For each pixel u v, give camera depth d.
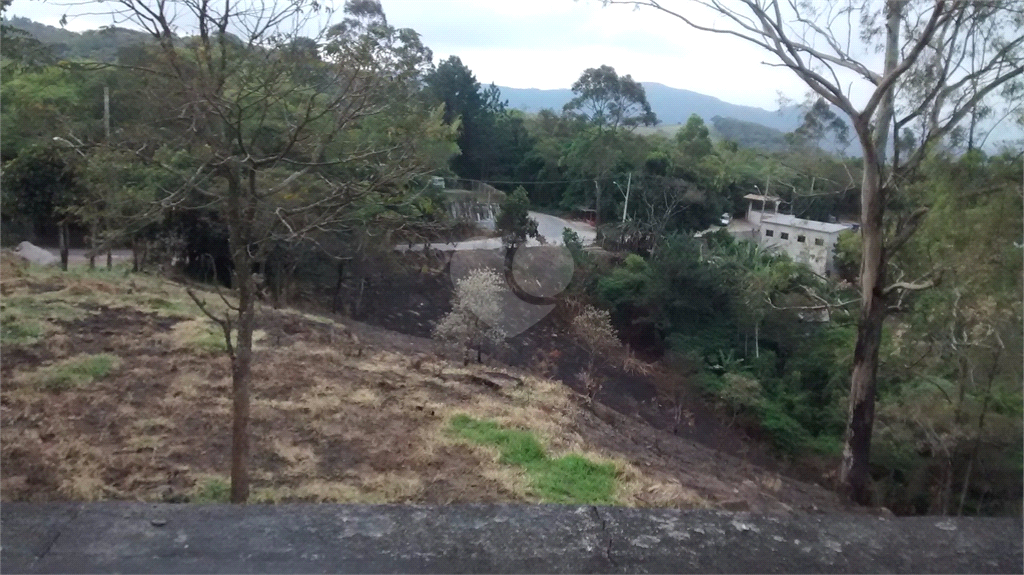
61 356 9.18
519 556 2.15
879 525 2.42
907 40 11.05
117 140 5.05
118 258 17.44
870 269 11.69
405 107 5.51
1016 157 12.26
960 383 14.04
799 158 13.67
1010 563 2.20
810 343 18.88
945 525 2.43
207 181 5.58
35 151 11.41
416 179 7.11
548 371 14.42
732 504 7.22
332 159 5.55
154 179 6.32
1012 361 13.13
